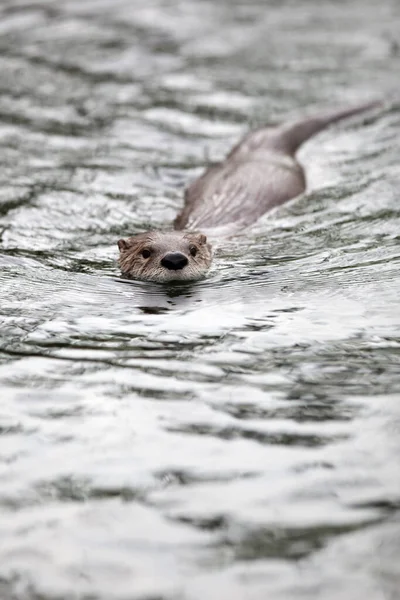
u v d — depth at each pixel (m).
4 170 19.56
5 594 7.14
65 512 8.12
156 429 9.47
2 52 27.86
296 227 16.72
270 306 12.84
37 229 16.66
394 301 12.70
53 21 31.08
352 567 7.30
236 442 9.18
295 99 24.50
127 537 7.77
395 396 9.94
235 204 17.81
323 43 28.97
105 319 12.53
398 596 6.96
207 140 21.75
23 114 23.06
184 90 24.97
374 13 31.97
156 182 19.31
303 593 7.06
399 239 15.46
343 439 9.13
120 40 29.14
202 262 14.72
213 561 7.45
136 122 22.69
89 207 17.81
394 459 8.73
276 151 20.83
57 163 20.08
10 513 8.12
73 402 10.06
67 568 7.42
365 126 22.70
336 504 8.11
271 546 7.59
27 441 9.27
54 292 13.65
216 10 32.59
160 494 8.34
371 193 18.19
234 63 27.20
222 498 8.26
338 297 13.02
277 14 32.12
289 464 8.75
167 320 12.45
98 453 9.04
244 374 10.66
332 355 11.07
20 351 11.42
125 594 7.11
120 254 15.20
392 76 26.12
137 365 10.99
